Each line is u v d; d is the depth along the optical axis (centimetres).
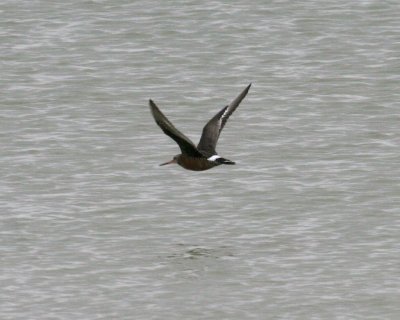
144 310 3027
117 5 5825
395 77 4997
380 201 3781
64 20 5659
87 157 4212
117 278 3228
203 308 3041
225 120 2584
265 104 4734
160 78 5028
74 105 4747
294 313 3016
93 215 3688
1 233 3541
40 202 3797
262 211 3719
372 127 4484
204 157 2509
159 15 5688
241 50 5312
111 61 5209
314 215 3684
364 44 5359
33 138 4397
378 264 3306
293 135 4409
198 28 5547
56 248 3438
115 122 4562
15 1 5878
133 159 4188
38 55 5272
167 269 3284
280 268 3288
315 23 5578
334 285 3173
